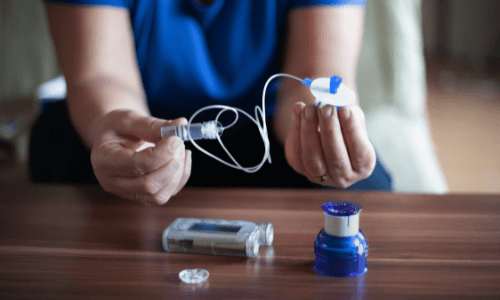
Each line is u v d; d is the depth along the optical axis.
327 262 0.46
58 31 0.95
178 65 1.06
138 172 0.58
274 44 1.07
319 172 0.68
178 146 0.55
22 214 0.66
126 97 0.84
